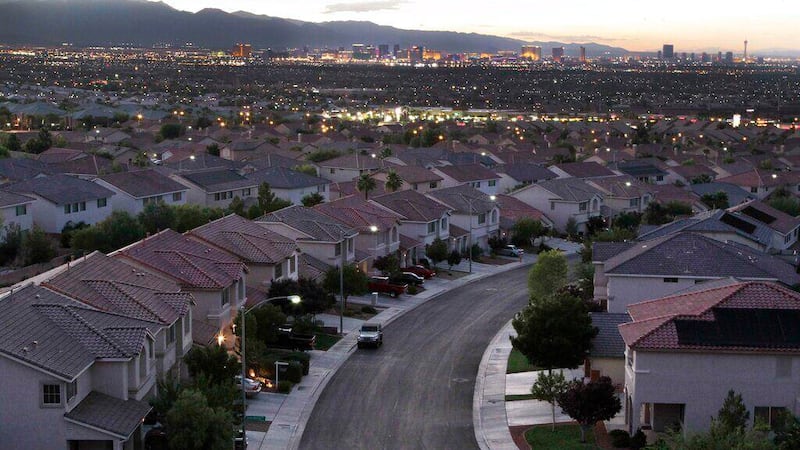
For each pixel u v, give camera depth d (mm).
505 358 61688
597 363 53875
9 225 84875
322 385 55344
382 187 128375
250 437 45906
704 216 85688
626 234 90625
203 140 186750
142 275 52594
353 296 79188
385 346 64562
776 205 117188
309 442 45875
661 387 44531
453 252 94125
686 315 45750
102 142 180000
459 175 133000
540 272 74500
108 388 40500
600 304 67562
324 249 78125
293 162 152500
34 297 42625
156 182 107375
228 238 67938
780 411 42344
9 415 37375
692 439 36312
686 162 176000
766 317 45344
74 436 37656
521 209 117312
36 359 37281
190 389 42344
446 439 46625
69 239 91750
